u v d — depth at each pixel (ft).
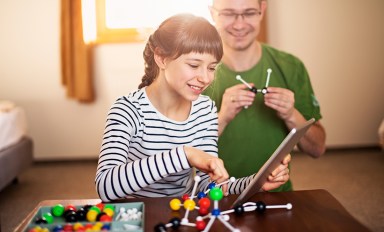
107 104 13.25
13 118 10.85
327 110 13.62
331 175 11.46
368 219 8.46
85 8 12.59
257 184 3.14
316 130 5.47
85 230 2.72
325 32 13.24
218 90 5.45
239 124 5.31
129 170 3.27
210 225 2.82
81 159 13.53
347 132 13.76
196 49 3.43
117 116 3.72
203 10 12.33
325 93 13.52
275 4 13.04
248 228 2.84
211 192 3.06
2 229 8.38
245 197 3.13
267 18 13.07
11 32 12.86
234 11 4.94
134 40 12.82
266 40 12.98
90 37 12.75
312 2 13.09
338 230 2.79
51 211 3.17
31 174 12.36
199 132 4.11
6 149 10.23
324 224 2.88
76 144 13.46
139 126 3.85
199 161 3.21
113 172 3.30
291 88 5.46
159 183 3.98
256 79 5.46
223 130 5.18
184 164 3.28
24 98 13.16
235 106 4.95
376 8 13.21
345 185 10.62
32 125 13.30
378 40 13.35
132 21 12.80
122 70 13.10
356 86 13.55
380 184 10.61
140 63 13.05
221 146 5.33
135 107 3.85
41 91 13.15
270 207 3.17
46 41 12.92
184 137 3.99
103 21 12.78
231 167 5.34
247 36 5.10
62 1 12.46
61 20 12.57
